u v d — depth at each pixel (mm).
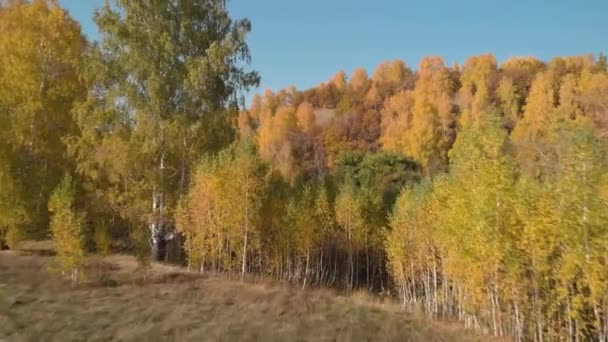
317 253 29047
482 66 90250
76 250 18281
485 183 14953
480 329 16891
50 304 15016
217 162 23516
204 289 18859
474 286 16109
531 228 13789
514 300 15016
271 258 26344
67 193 19000
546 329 14930
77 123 24844
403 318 17844
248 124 91625
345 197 29203
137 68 24375
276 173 29422
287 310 16531
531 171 16656
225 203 22781
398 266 23594
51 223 18984
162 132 24906
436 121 64562
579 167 12484
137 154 23922
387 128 72438
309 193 27547
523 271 14492
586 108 52312
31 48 25094
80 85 26922
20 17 26062
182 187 25438
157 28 25266
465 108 72250
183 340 12273
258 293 18812
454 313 20984
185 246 23938
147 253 20422
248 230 23312
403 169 43344
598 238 12102
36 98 24906
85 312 14328
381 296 25547
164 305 15750
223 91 25906
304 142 73750
